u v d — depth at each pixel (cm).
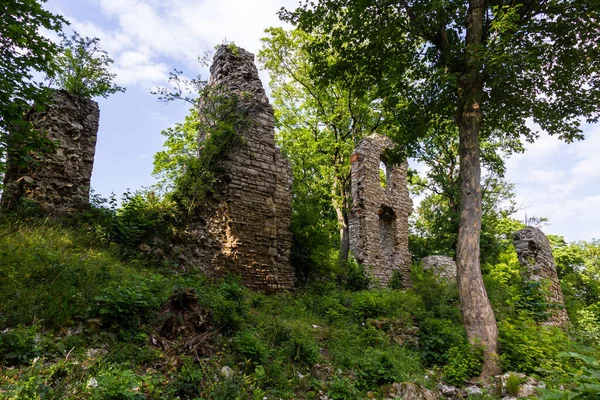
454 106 1083
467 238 891
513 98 1107
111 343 474
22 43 708
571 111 1151
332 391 553
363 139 1850
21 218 805
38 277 570
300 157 2308
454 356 764
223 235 994
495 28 881
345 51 1089
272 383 524
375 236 1723
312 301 996
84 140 988
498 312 1062
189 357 490
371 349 743
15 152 688
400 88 1109
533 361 755
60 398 350
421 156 2530
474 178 925
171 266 891
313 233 1205
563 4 958
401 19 978
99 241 839
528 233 1472
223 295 744
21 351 402
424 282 1273
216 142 1048
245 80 1158
